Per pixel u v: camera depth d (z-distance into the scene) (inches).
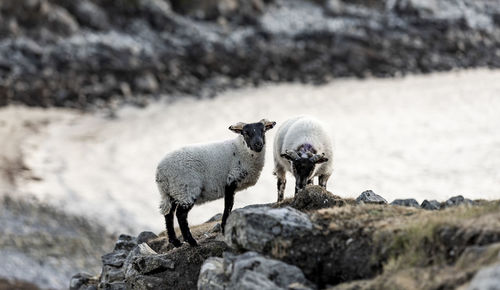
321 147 1836.9
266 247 1366.9
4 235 3683.6
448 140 5708.7
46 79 7598.4
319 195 1615.4
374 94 7736.2
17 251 3486.7
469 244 1168.8
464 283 1069.1
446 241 1198.3
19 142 5920.3
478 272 1031.0
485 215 1229.7
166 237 2000.5
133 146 5994.1
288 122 1963.6
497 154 5098.4
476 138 5693.9
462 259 1133.1
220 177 1683.1
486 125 6146.7
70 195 4569.4
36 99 7308.1
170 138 6235.2
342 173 4891.7
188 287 1614.2
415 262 1206.3
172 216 1708.9
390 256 1253.1
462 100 7258.9
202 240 1766.7
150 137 6299.2
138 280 1669.5
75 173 5142.7
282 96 7760.8
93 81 7775.6
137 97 7731.3
